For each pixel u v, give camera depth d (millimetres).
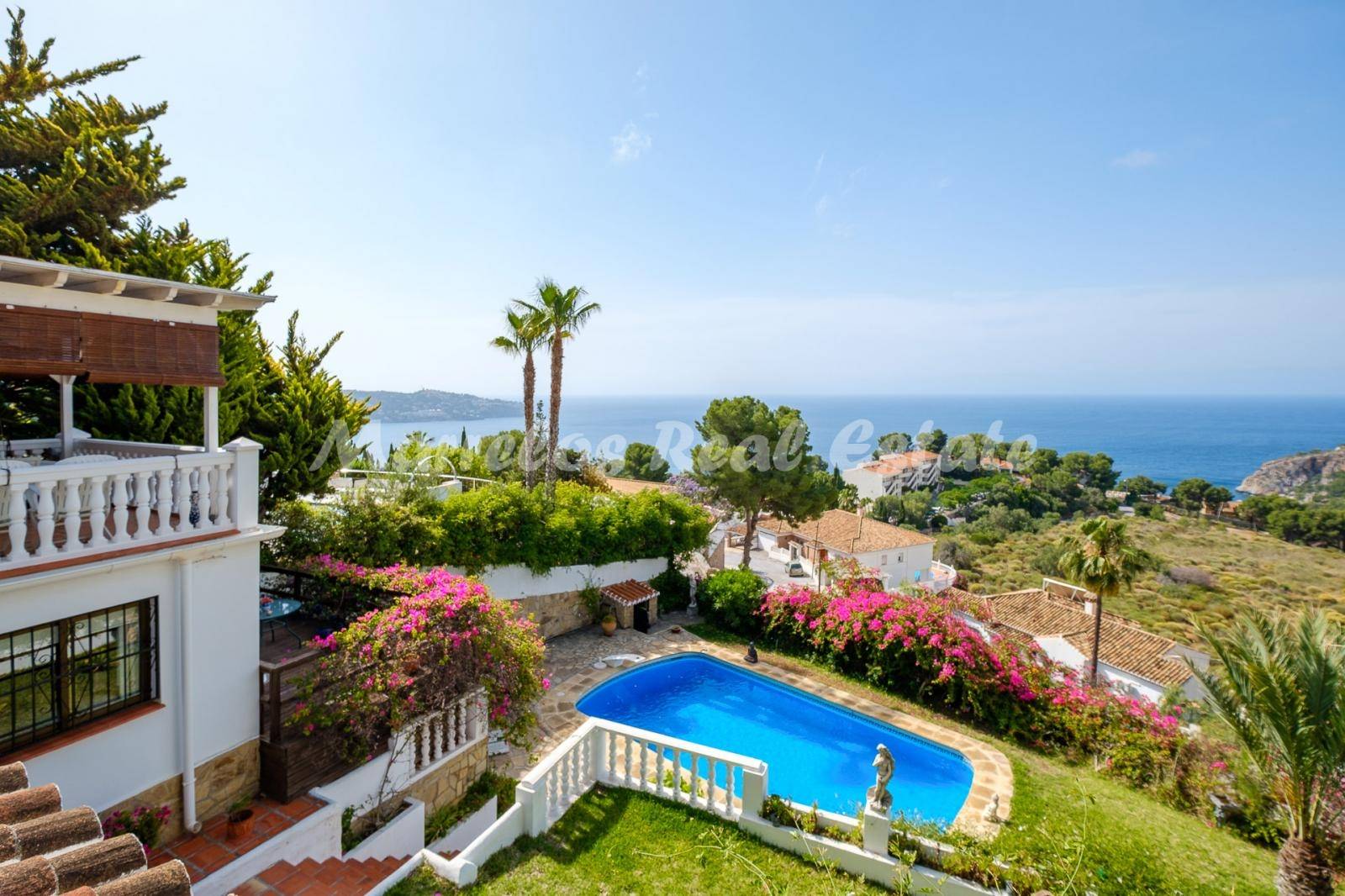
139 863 3082
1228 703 9227
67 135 11633
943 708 14953
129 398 10344
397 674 7699
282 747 7254
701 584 20625
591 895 6648
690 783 9172
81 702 6043
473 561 15852
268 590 10367
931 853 7449
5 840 2848
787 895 6898
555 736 12445
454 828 8578
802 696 15391
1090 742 13031
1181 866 8273
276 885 6281
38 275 5754
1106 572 21562
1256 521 67812
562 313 21344
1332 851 8039
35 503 6320
